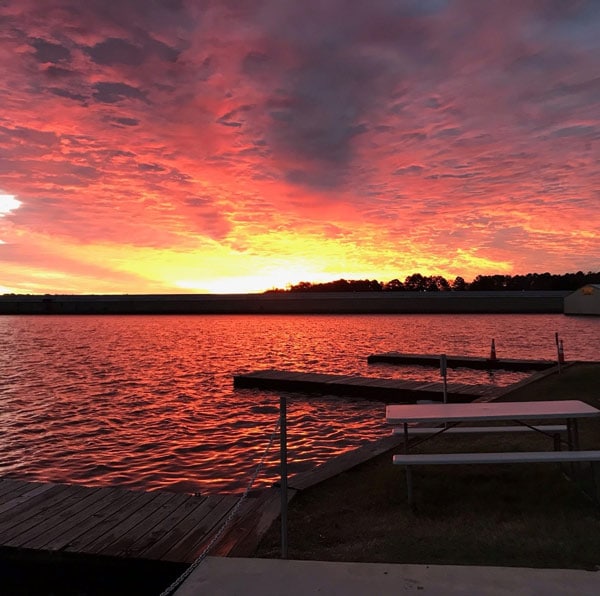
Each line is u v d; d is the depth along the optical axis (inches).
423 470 274.4
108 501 262.2
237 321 4608.8
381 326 3275.1
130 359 1393.9
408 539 193.9
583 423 353.4
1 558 212.7
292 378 823.7
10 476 417.4
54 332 2957.7
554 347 1610.5
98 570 205.0
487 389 681.0
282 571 163.5
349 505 238.7
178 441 520.1
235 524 222.2
